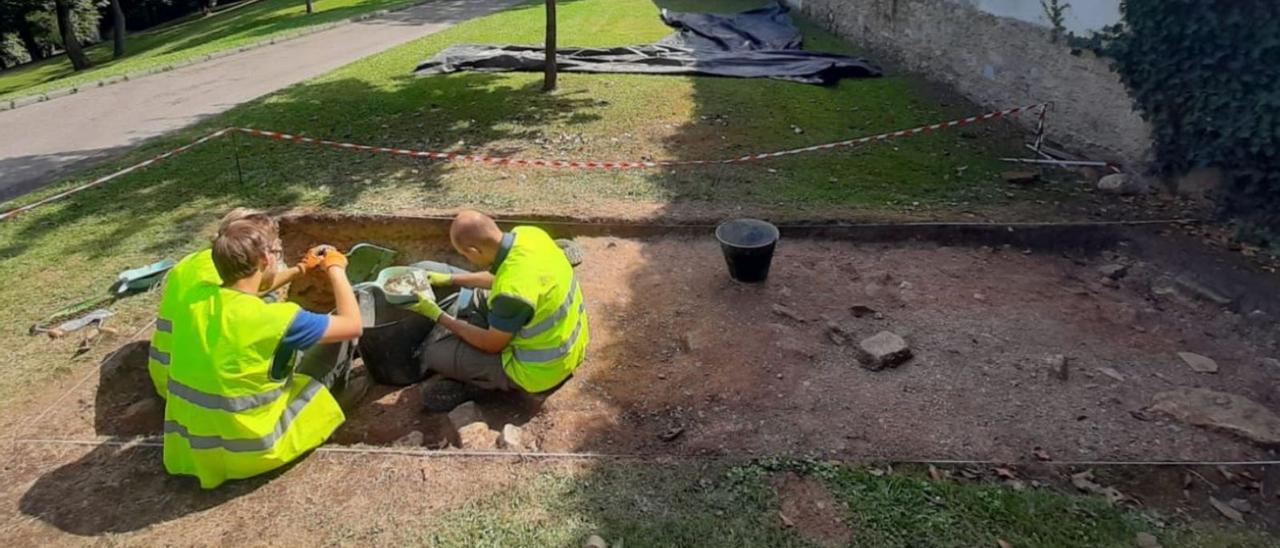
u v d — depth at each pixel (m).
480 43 12.31
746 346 4.20
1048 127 7.60
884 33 11.16
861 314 4.52
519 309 3.51
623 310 4.70
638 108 8.50
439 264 4.53
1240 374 3.96
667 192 6.26
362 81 10.07
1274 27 5.13
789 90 9.20
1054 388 3.82
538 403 3.88
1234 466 3.28
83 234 5.96
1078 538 2.88
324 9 20.14
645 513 3.04
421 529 3.01
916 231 5.50
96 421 3.86
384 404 4.08
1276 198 5.36
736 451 3.40
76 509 3.21
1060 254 5.37
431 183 6.59
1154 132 6.19
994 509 3.01
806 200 6.05
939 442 3.44
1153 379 3.91
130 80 11.48
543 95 9.05
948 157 7.10
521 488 3.19
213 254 3.22
